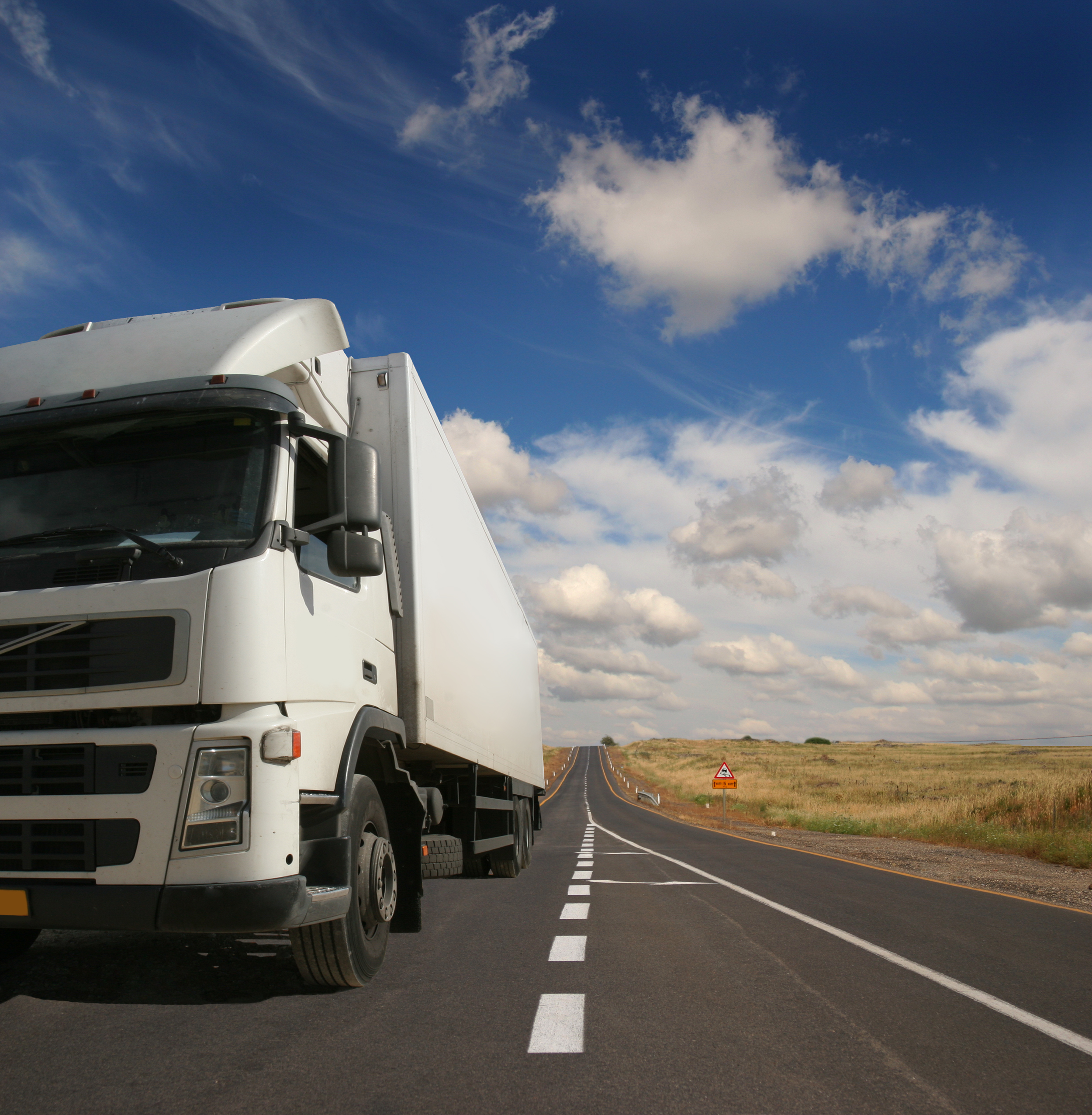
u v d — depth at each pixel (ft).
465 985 16.99
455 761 28.53
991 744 441.27
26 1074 11.44
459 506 28.19
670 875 40.52
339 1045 12.85
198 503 15.02
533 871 43.01
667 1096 10.93
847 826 83.20
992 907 30.04
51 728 13.74
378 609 19.74
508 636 39.14
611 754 556.51
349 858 15.56
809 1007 15.57
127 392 15.60
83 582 14.28
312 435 16.02
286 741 13.51
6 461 15.74
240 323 17.21
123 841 13.07
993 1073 12.03
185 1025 13.85
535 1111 10.34
